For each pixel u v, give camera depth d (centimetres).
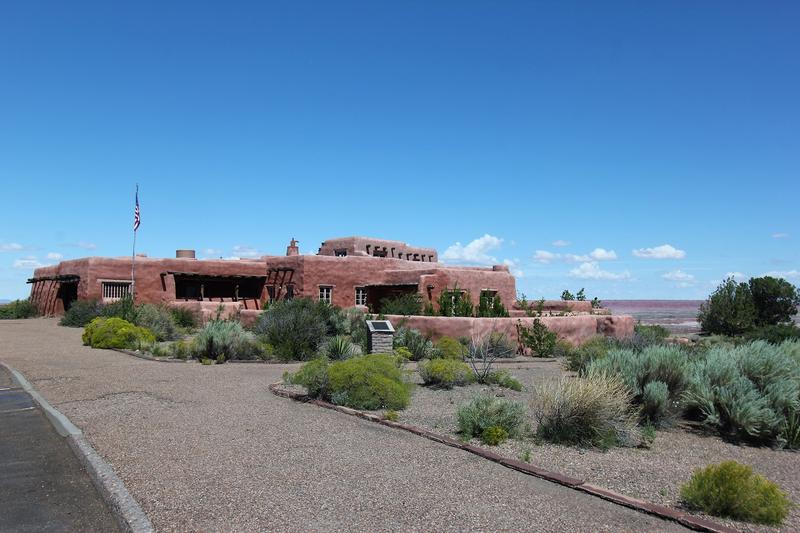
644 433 871
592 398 843
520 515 541
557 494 604
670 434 941
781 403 919
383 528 505
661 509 556
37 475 650
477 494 595
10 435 820
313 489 599
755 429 886
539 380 1438
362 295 3550
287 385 1246
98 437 795
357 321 2375
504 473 670
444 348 1862
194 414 954
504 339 2127
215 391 1177
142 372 1430
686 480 676
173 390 1177
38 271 4144
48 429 855
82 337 2169
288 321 1894
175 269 3388
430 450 761
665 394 990
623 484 652
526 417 983
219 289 3688
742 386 974
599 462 743
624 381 1039
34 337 2369
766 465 776
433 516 534
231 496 575
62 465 685
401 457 724
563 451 792
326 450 749
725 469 588
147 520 511
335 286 3453
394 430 871
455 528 509
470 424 852
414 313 2712
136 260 3297
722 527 519
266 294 3669
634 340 1962
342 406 1023
